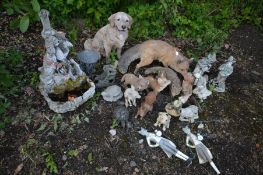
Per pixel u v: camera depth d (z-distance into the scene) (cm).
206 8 212
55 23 192
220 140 160
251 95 181
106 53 172
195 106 161
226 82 185
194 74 167
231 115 170
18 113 156
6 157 143
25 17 169
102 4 191
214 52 185
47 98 150
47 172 140
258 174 151
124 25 159
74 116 157
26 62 175
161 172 146
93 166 144
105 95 162
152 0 201
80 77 152
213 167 149
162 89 160
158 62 184
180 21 199
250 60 199
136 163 147
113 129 155
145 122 160
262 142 162
